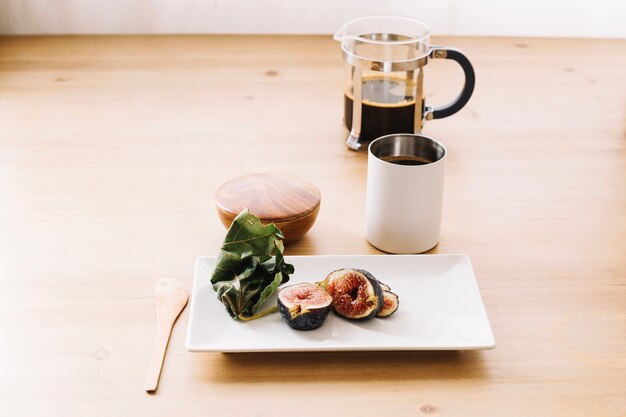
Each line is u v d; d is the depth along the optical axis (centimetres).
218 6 185
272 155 121
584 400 72
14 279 90
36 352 78
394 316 81
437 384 74
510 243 98
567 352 78
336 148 123
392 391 73
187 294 87
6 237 98
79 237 99
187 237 99
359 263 90
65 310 84
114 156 121
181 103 140
